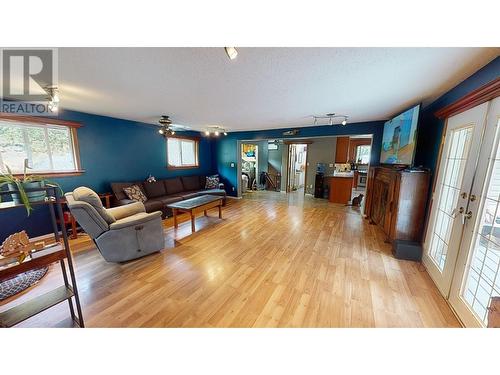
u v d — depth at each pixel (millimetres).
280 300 1808
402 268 2334
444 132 2223
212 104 2902
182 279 2111
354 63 1592
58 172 3248
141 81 1985
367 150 8641
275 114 3590
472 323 1423
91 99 2662
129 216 2895
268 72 1765
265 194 7098
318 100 2680
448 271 1820
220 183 6242
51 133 3205
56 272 2209
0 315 1240
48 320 1566
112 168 4066
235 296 1859
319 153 6625
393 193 2834
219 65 1635
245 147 8125
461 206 1745
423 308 1713
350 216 4426
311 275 2188
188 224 3879
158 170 5125
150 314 1644
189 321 1574
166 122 3824
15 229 2836
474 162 1628
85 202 2184
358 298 1831
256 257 2584
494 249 1429
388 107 3047
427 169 2570
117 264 2398
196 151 6242
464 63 1588
